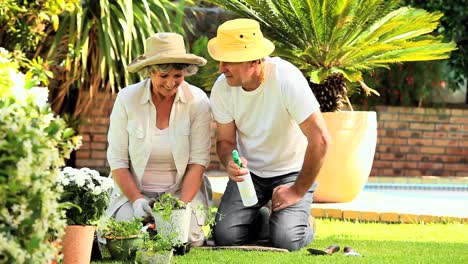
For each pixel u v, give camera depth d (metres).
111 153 6.32
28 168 3.60
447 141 14.58
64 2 9.15
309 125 6.16
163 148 6.26
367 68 9.40
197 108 6.33
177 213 5.82
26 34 9.51
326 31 9.13
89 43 11.23
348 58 9.31
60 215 4.07
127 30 10.68
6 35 9.56
